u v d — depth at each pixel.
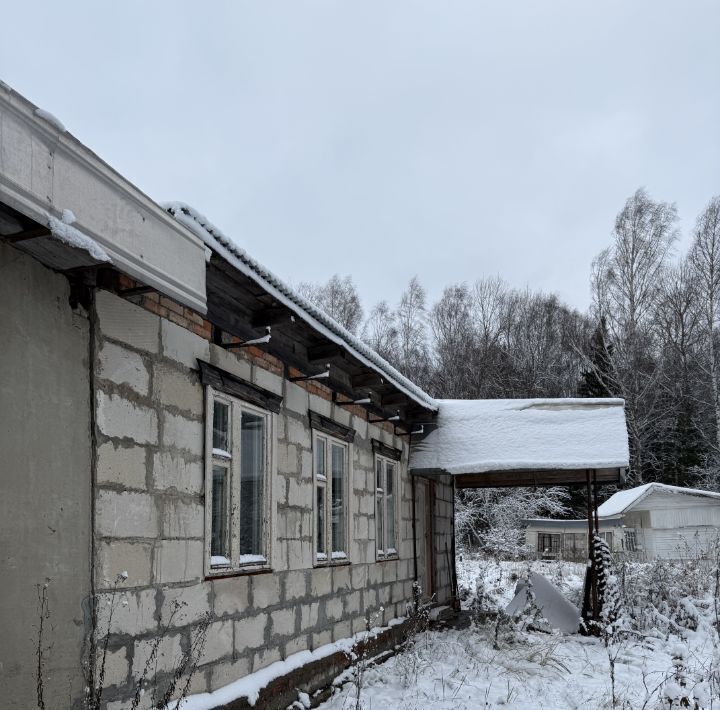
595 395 33.25
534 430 11.68
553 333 39.56
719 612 11.23
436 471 11.65
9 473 3.57
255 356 6.42
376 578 9.66
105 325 4.37
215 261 5.23
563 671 8.74
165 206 4.70
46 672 3.70
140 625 4.48
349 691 7.39
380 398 10.13
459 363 38.03
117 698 4.22
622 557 14.93
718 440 29.59
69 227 3.41
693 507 26.30
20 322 3.71
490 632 10.45
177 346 5.13
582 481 13.91
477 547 25.59
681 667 6.93
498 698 7.29
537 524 28.72
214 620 5.38
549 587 13.03
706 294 33.09
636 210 34.16
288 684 6.35
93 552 4.12
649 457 32.59
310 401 7.69
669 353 33.00
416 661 8.45
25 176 3.14
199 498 5.26
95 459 4.20
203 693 5.16
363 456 9.49
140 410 4.65
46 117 3.23
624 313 33.19
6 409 3.58
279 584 6.60
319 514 7.86
